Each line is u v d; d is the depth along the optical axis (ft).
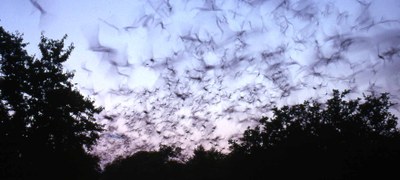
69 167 75.61
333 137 75.46
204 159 153.48
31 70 73.97
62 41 77.05
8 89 70.74
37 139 71.92
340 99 78.48
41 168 72.18
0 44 71.56
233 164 91.45
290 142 78.28
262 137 83.87
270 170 81.41
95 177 80.89
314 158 76.79
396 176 60.49
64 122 74.64
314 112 80.79
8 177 65.51
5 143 66.85
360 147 67.92
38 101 74.13
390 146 64.23
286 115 82.02
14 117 71.36
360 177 63.67
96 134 79.46
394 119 73.72
